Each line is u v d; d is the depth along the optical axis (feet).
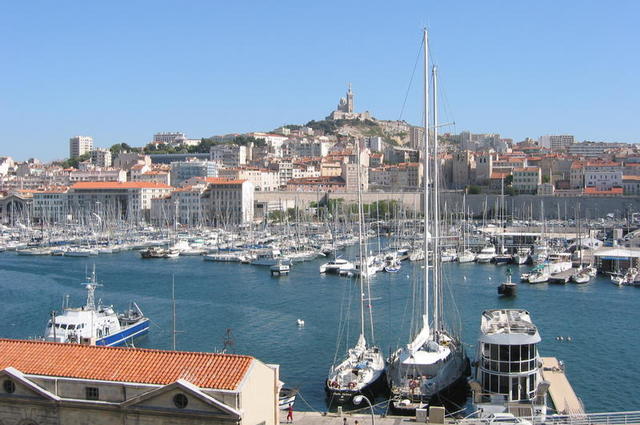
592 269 631.97
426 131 333.42
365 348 328.90
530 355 257.96
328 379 284.82
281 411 249.96
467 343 374.02
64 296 538.06
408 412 254.27
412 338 364.17
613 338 389.19
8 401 178.50
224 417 165.27
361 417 240.53
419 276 602.03
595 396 290.97
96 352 186.19
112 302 513.04
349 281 611.47
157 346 379.96
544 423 230.27
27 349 189.37
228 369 174.81
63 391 177.06
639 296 522.88
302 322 423.23
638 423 236.43
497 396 255.70
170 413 168.35
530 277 586.86
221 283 607.78
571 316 449.48
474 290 552.82
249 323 432.66
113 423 173.27
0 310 481.46
